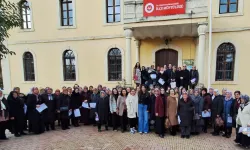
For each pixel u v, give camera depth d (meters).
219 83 10.36
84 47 12.61
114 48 12.18
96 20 12.26
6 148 5.36
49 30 13.05
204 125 6.51
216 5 10.10
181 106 6.00
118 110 6.75
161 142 5.68
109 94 7.09
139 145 5.46
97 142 5.77
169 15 8.45
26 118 6.83
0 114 5.94
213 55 10.38
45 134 6.66
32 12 13.19
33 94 6.75
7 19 4.61
